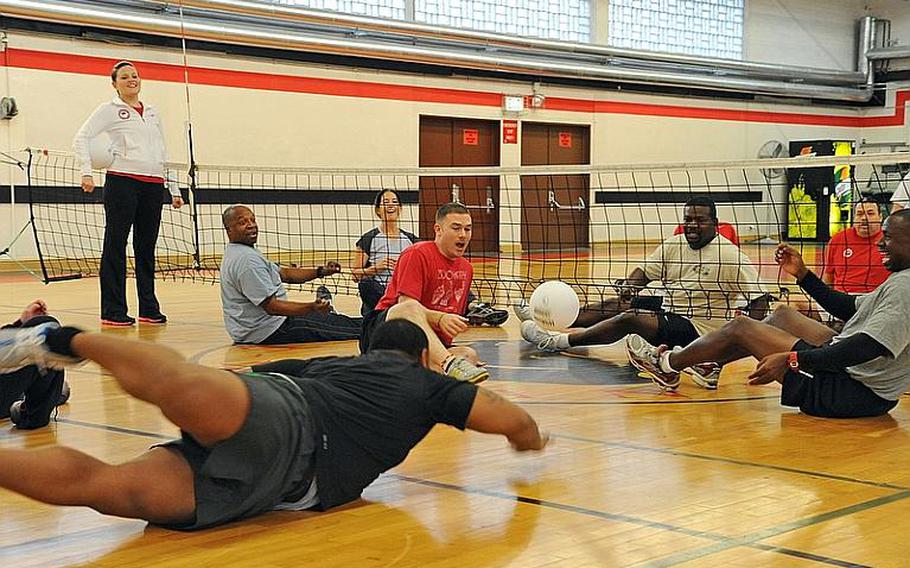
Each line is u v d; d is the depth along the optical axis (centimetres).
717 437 380
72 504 242
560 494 301
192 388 244
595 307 669
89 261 1289
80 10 1249
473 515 280
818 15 2184
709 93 1991
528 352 616
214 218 1388
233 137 1421
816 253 1662
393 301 515
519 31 1759
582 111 1820
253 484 258
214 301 940
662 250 630
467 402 285
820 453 354
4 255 1231
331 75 1512
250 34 1383
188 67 1375
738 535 260
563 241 1805
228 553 249
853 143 2100
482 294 988
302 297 976
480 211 1702
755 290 618
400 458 284
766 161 645
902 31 2231
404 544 255
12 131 1236
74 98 1280
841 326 607
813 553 246
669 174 1936
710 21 2014
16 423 398
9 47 1230
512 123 1734
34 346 253
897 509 284
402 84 1592
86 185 729
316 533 264
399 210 761
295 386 270
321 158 1509
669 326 576
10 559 246
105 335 252
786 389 426
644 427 399
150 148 752
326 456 270
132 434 386
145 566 240
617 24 1878
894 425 404
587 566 238
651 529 266
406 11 1617
